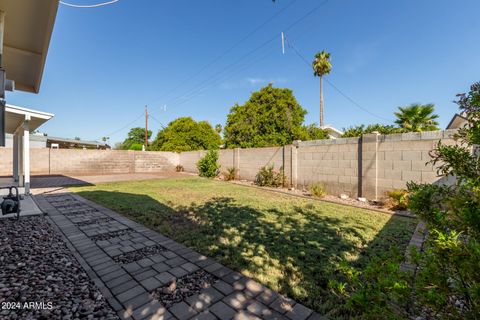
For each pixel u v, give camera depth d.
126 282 2.41
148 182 11.34
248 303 2.08
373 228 4.22
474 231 0.98
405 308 1.05
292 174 9.20
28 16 3.09
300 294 2.21
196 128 23.94
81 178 13.02
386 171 6.30
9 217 4.70
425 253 1.06
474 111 1.17
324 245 3.44
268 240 3.63
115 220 4.68
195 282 2.43
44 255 3.02
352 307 1.11
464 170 1.18
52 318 1.85
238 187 9.70
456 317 0.91
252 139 16.92
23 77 4.96
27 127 6.85
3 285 2.29
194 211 5.45
